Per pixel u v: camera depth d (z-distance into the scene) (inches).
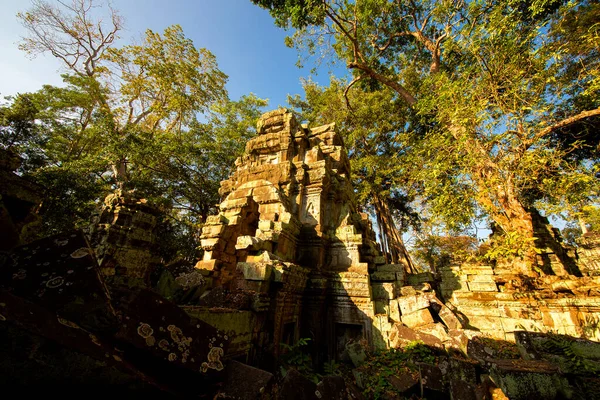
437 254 842.2
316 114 929.5
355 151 889.5
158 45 877.8
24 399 53.4
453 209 342.3
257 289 221.1
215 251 338.3
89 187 574.9
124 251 316.2
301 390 116.6
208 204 859.4
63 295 76.8
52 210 505.4
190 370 85.0
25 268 85.4
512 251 301.7
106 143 691.4
